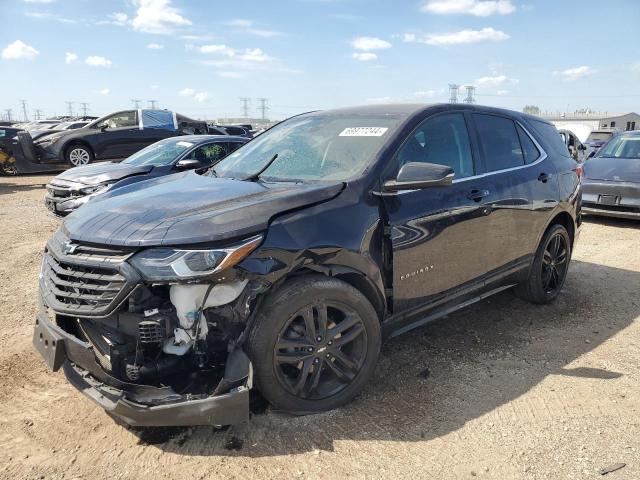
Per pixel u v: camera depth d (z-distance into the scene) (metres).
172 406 2.54
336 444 2.85
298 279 2.89
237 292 2.66
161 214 2.85
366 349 3.18
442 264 3.66
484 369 3.72
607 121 50.50
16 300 5.03
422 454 2.79
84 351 2.66
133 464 2.70
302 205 2.96
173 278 2.53
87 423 3.05
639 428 3.03
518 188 4.30
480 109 4.32
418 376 3.61
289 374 3.05
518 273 4.52
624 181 8.56
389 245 3.27
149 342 2.60
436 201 3.57
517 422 3.08
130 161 8.91
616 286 5.57
